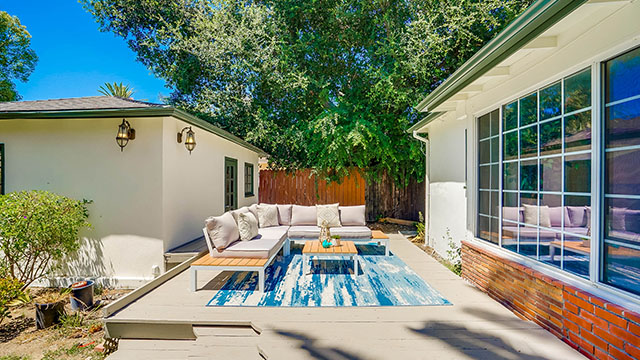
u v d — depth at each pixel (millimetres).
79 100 5840
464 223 4844
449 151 5441
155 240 4766
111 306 2979
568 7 1958
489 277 3486
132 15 9617
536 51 2703
